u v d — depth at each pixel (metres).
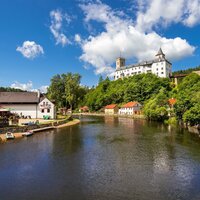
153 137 44.75
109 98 165.00
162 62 172.25
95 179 21.61
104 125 71.19
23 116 74.50
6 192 18.91
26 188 19.66
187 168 24.83
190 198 17.81
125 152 32.06
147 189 19.41
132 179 21.61
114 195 18.33
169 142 39.22
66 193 18.70
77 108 186.75
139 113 120.44
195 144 37.28
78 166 25.55
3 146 35.28
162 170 24.14
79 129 58.78
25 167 25.14
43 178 21.89
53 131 53.53
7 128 44.81
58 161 27.48
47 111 75.75
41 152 31.77
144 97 140.00
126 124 74.56
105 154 30.94
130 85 153.00
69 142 39.28
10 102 73.69
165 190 19.22
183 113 63.97
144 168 24.86
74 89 118.44
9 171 23.84
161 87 134.25
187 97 63.69
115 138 43.84
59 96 120.56
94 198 17.81
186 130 54.56
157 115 84.44
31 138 42.62
